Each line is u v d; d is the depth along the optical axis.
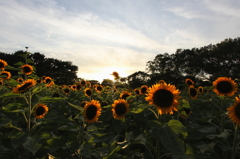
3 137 3.41
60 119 3.29
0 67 7.25
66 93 10.42
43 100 3.34
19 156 3.47
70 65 74.00
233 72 60.88
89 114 3.90
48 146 3.54
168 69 76.75
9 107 3.87
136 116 4.86
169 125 2.64
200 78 68.69
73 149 3.06
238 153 3.63
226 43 65.06
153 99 3.04
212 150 3.29
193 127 3.79
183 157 2.27
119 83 7.72
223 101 4.84
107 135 3.64
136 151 3.91
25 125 5.18
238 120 3.00
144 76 57.50
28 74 7.21
